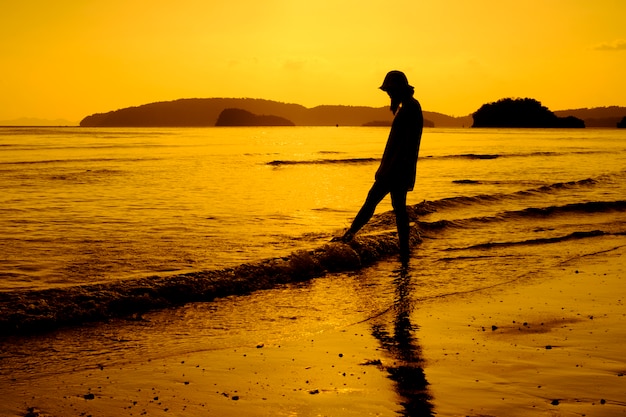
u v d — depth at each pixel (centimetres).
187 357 523
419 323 623
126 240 1041
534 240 1095
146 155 3816
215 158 3553
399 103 941
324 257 871
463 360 510
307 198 1697
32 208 1438
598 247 1040
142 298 674
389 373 482
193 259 895
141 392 446
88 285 683
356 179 2330
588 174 2502
